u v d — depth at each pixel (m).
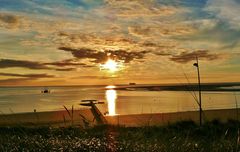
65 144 4.80
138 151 4.45
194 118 16.70
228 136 4.70
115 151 4.50
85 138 5.23
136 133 5.55
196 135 5.02
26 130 5.80
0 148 4.46
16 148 4.47
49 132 5.84
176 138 4.89
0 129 5.60
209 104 17.27
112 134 5.55
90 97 64.25
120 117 14.45
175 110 16.16
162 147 4.55
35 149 4.49
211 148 4.31
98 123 6.37
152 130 5.76
